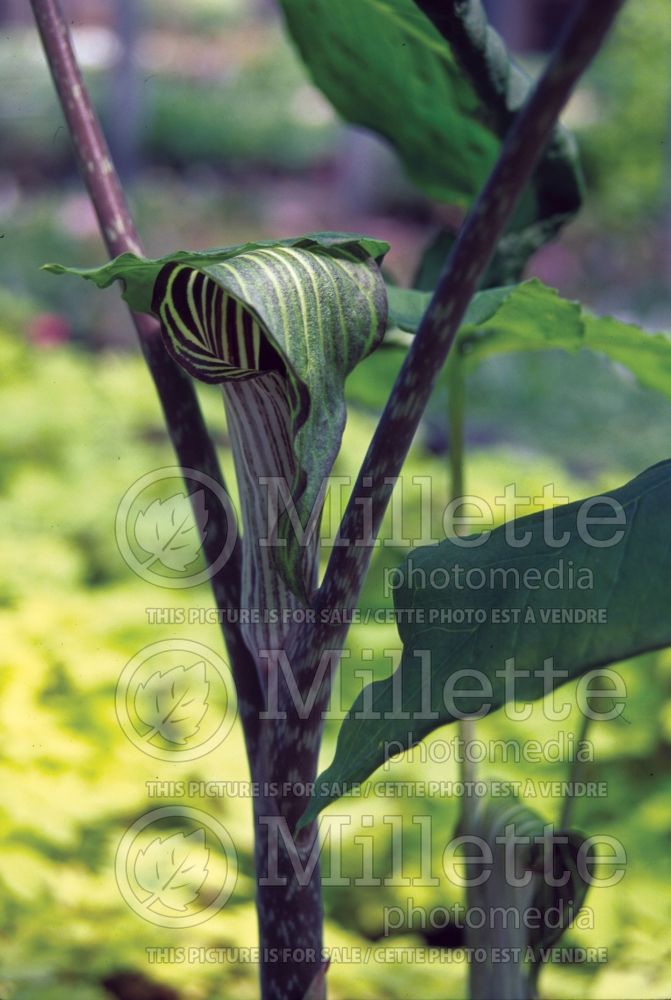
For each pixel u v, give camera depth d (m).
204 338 0.72
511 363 5.20
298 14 0.93
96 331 5.48
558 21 11.25
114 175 0.81
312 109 14.84
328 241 0.70
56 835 1.27
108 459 2.70
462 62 0.88
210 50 17.59
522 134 0.65
